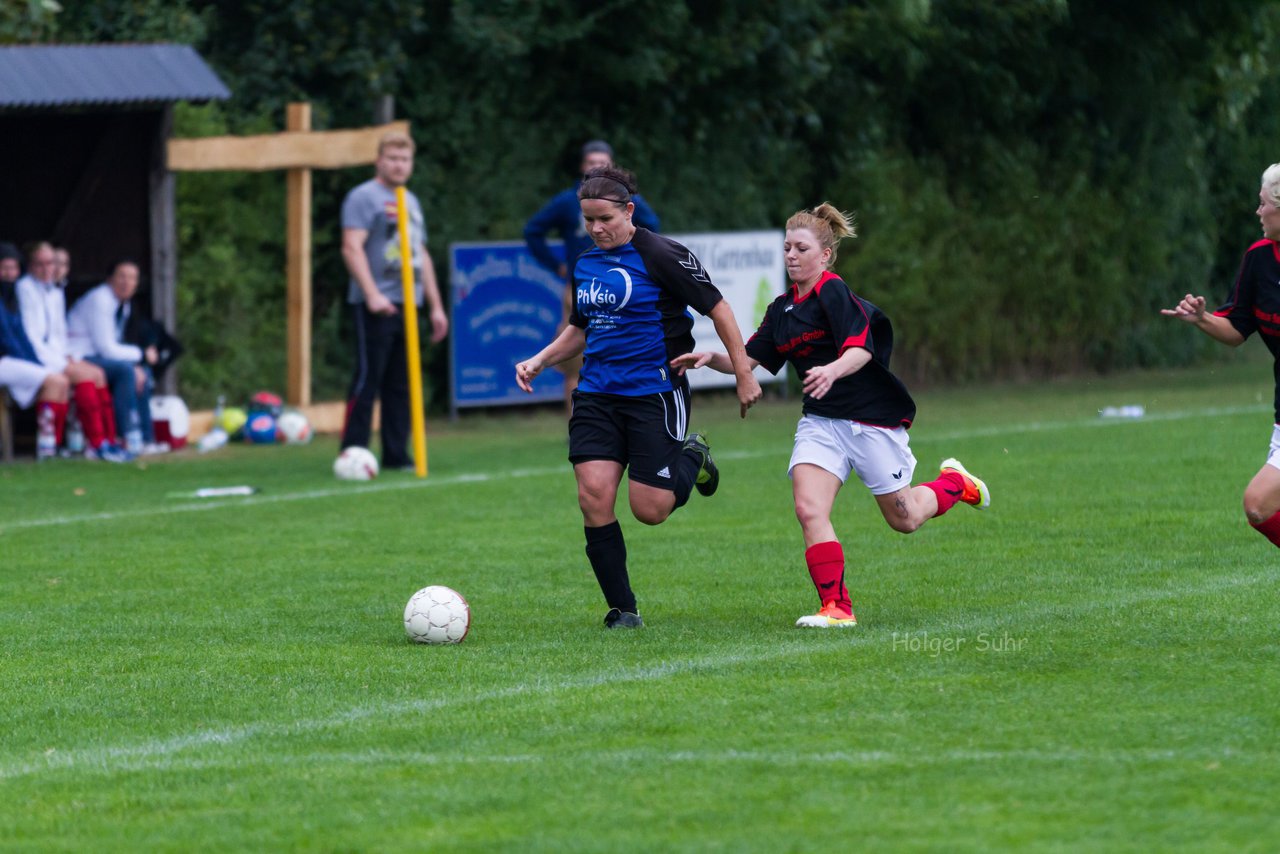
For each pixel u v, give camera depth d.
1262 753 18.33
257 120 64.94
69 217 58.25
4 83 52.47
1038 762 18.19
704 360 26.20
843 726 19.91
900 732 19.59
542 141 71.56
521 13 66.69
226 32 67.25
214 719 21.23
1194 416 64.75
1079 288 91.00
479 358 68.06
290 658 24.86
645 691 21.97
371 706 21.67
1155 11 90.44
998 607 27.75
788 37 74.06
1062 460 49.72
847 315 25.59
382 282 50.50
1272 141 107.88
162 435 58.00
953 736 19.34
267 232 64.75
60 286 54.09
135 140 59.09
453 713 21.12
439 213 68.81
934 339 83.94
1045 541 34.97
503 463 53.34
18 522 40.59
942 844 15.65
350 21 66.50
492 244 68.00
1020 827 16.09
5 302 53.41
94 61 55.25
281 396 65.62
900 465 26.42
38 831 16.75
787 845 15.70
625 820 16.56
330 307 68.62
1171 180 96.75
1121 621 26.02
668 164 75.12
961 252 85.38
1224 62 94.06
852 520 39.06
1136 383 86.06
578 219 55.16
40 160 58.25
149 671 24.14
